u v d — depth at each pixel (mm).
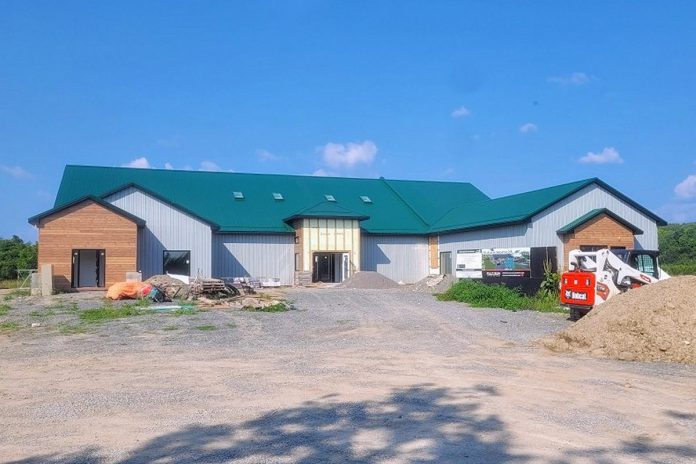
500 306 23750
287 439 7094
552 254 28359
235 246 39281
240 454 6570
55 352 13492
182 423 7781
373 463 6281
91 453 6645
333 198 45375
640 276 19266
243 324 18328
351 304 24812
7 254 52219
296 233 40031
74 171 42750
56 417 8102
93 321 19047
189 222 35625
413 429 7488
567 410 8383
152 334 16266
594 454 6547
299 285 38438
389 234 42469
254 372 11062
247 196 43406
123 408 8539
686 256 55625
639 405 8664
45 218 31531
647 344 12641
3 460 6453
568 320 19297
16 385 10117
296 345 14367
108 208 32219
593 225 32188
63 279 31562
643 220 34062
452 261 40250
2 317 20203
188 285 27797
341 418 7984
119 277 32188
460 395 9250
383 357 12656
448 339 15328
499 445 6863
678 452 6633
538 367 11555
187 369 11398
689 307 13031
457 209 44281
